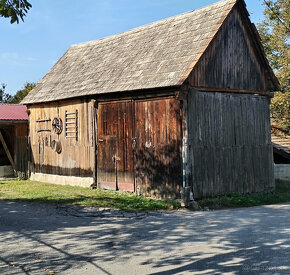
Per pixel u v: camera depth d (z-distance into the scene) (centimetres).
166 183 1288
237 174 1391
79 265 621
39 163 1897
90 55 1878
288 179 1794
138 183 1384
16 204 1182
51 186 1641
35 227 884
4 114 2050
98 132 1545
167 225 904
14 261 644
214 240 763
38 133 1903
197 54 1259
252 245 723
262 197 1374
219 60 1359
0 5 720
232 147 1383
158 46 1477
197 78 1277
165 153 1291
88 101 1588
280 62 2628
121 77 1455
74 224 915
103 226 892
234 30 1423
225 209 1165
